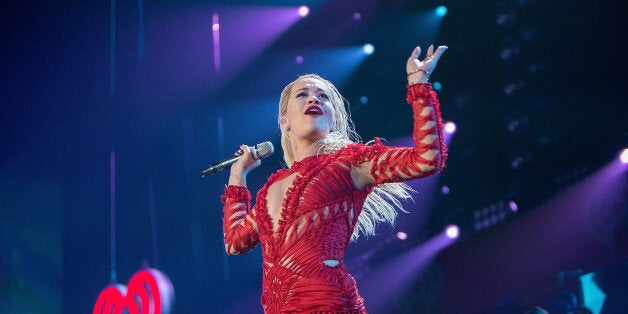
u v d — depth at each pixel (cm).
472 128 1305
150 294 1041
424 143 307
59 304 1452
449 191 1295
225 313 1466
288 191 338
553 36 1223
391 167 322
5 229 1498
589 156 1191
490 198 1260
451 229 1252
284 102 409
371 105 1405
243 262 1488
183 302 1491
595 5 1170
